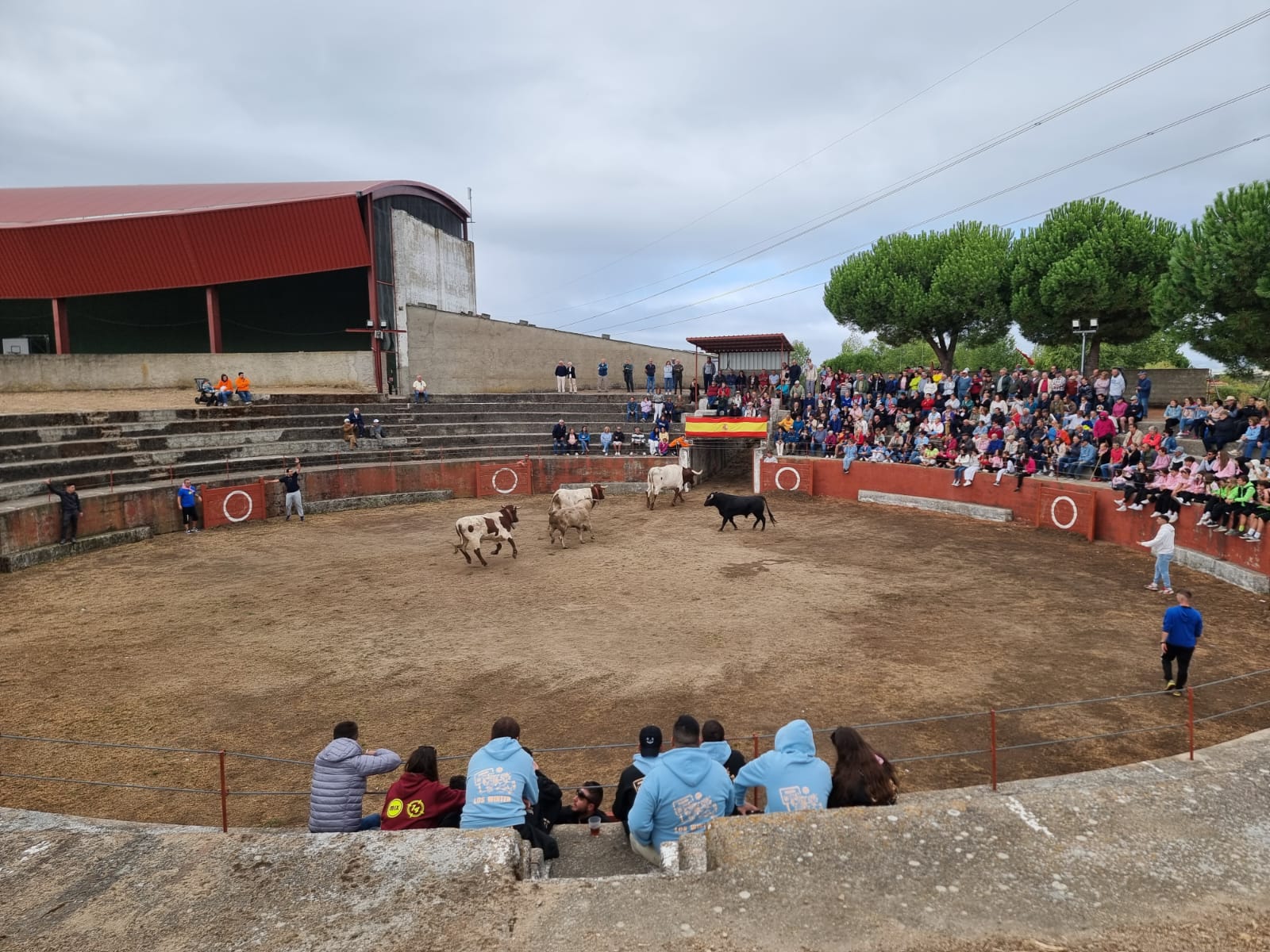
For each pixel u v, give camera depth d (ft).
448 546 73.77
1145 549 64.69
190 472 90.12
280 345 144.87
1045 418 84.12
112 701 37.68
